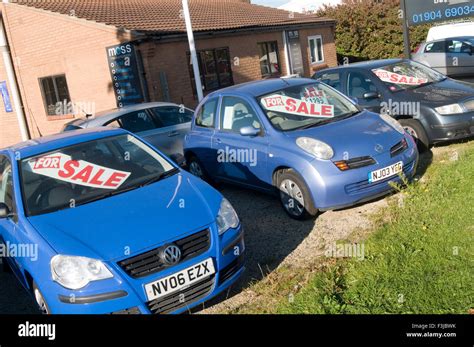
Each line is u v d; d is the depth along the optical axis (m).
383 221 5.00
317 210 5.42
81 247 3.56
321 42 21.70
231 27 16.08
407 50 10.78
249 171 6.24
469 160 5.98
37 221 4.00
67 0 17.92
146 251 3.57
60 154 4.80
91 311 3.43
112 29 13.60
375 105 7.57
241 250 4.09
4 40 16.72
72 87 15.47
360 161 5.29
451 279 3.61
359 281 3.88
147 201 4.09
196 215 3.91
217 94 7.06
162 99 13.70
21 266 4.11
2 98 17.98
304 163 5.37
